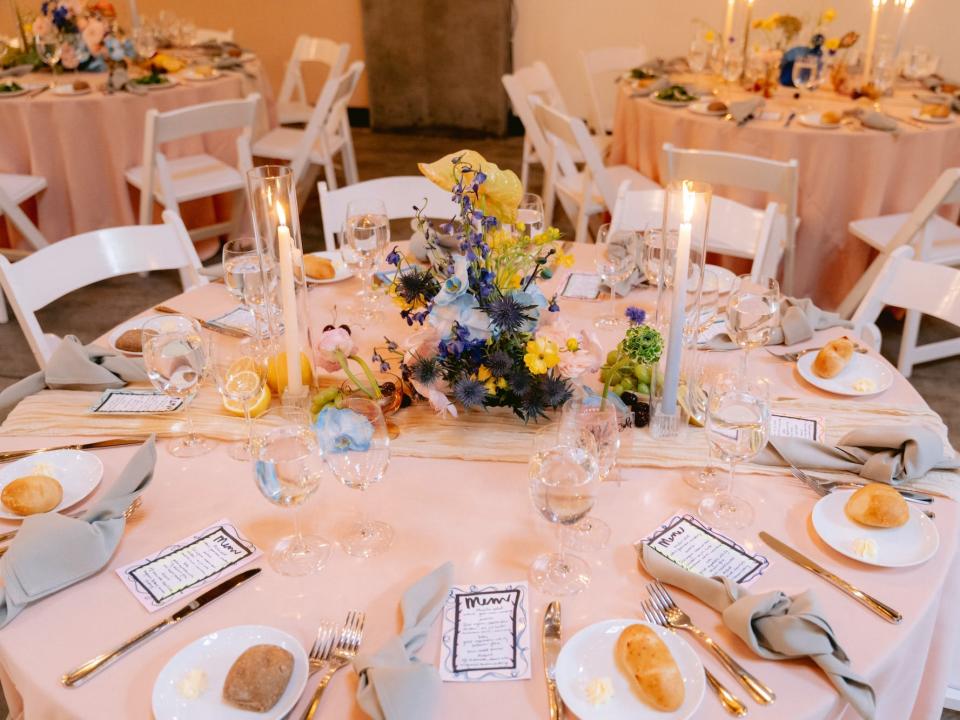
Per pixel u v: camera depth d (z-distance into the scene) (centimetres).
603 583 111
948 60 524
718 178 287
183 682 94
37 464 132
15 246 379
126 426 144
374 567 113
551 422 144
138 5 648
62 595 109
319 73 661
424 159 587
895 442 131
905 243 289
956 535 119
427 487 130
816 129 326
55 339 197
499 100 628
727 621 101
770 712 92
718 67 427
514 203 138
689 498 127
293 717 92
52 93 370
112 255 206
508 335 133
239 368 149
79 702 94
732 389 133
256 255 169
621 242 178
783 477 132
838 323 179
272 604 108
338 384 154
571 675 96
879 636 102
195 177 369
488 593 109
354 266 192
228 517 123
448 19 607
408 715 88
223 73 416
